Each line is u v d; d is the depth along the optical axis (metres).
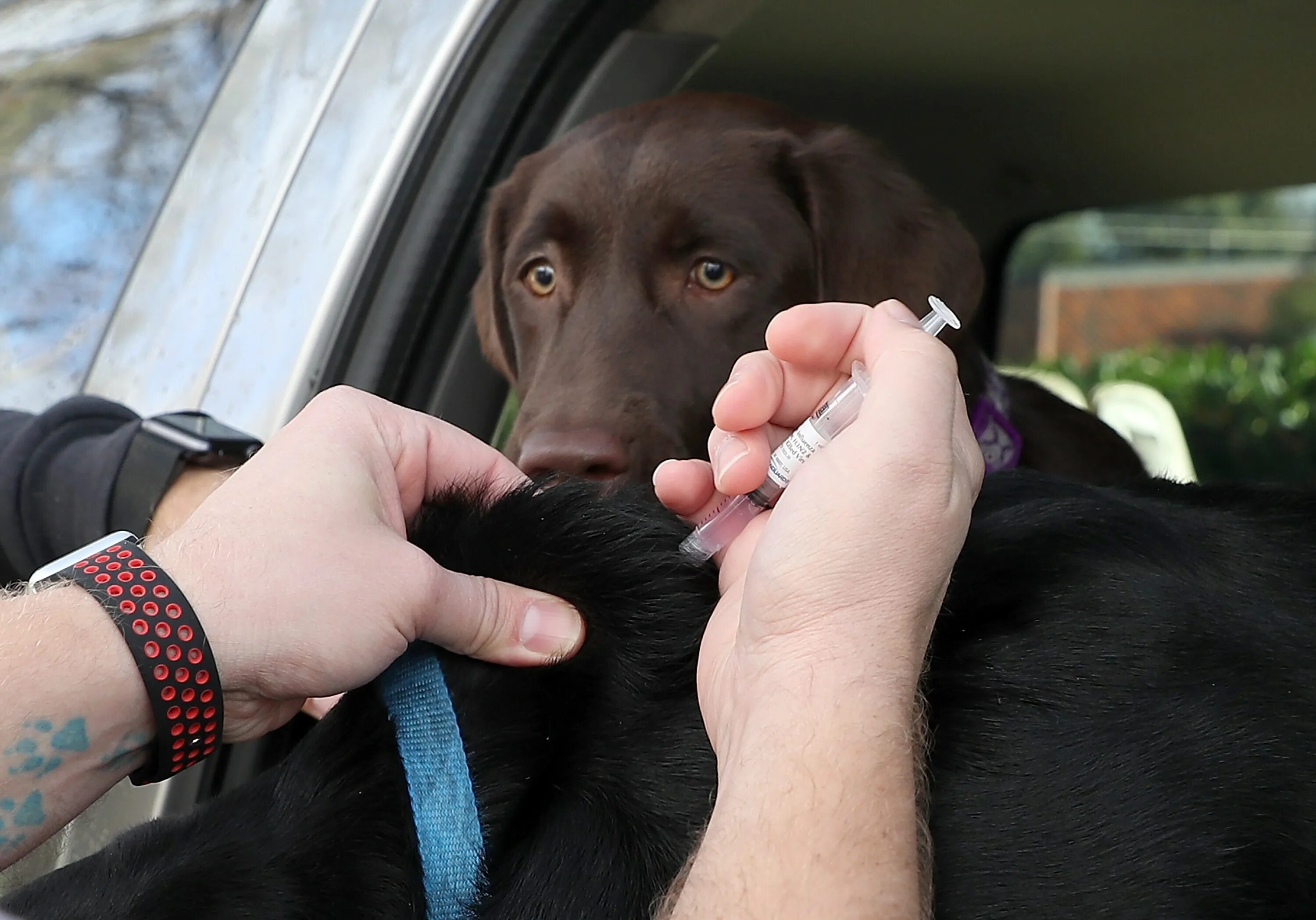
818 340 1.00
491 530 1.03
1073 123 3.10
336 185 1.74
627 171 2.51
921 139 3.22
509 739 0.94
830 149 2.60
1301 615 0.92
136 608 0.89
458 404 2.02
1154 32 2.56
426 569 0.96
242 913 0.88
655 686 0.95
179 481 1.67
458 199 1.85
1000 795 0.83
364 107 1.75
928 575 0.85
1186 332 10.91
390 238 1.73
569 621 0.98
